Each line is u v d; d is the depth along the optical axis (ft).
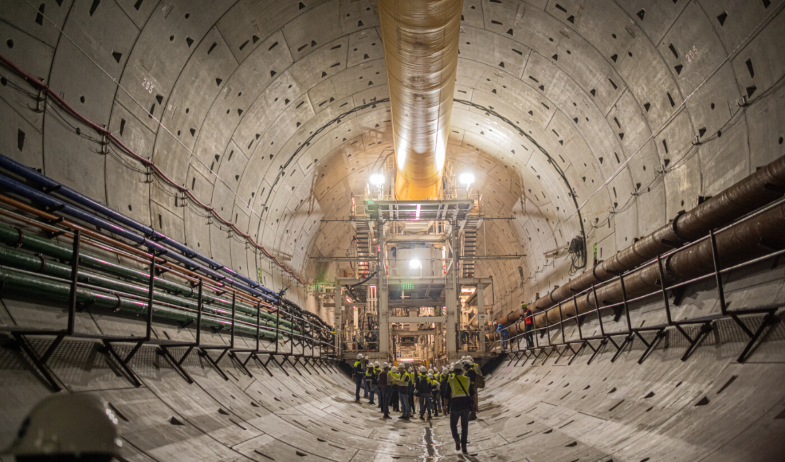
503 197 92.02
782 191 25.81
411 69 43.27
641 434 24.50
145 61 34.09
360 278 87.10
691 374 26.86
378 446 32.65
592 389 37.50
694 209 33.73
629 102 44.45
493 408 51.29
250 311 49.73
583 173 59.26
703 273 32.91
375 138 82.02
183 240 41.88
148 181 36.73
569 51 47.21
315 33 49.49
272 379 42.83
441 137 62.13
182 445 20.42
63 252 24.20
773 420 17.58
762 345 22.58
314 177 77.56
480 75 61.67
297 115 59.88
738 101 31.99
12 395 15.90
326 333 93.91
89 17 28.43
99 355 22.59
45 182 24.34
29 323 19.98
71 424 3.77
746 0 29.32
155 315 30.58
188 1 34.94
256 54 45.57
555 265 76.38
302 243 85.61
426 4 33.73
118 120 33.09
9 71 24.00
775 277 25.30
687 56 35.68
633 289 42.01
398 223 96.78
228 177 51.34
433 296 112.47
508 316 94.48
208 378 31.07
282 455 24.94
